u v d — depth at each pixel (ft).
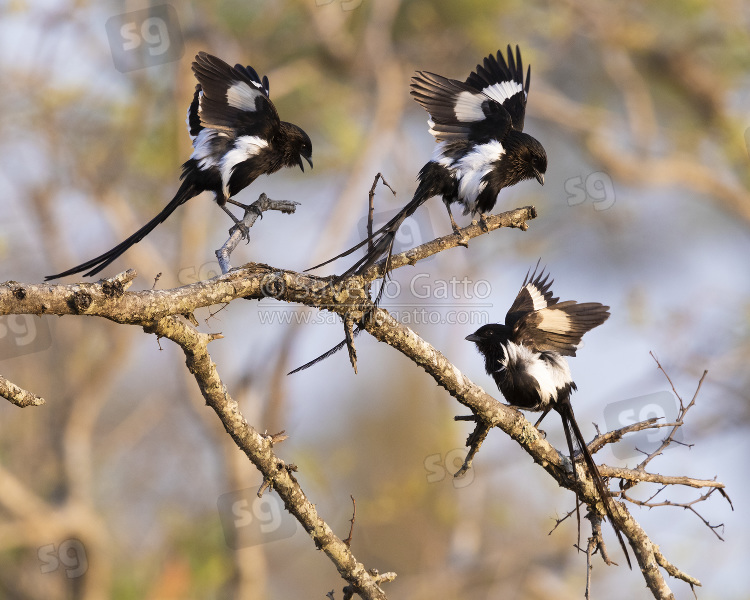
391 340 19.52
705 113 71.26
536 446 20.89
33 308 16.69
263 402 53.11
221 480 53.26
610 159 67.72
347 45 63.26
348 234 57.72
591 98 73.72
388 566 55.77
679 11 68.69
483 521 55.67
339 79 66.39
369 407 64.90
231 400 18.66
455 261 59.41
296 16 62.80
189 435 64.75
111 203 54.34
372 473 61.98
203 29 58.29
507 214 21.61
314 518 19.42
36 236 55.06
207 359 18.17
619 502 21.43
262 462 18.89
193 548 52.34
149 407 64.75
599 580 50.44
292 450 52.21
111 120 54.19
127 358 58.08
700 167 69.51
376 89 64.80
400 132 65.51
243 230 23.56
